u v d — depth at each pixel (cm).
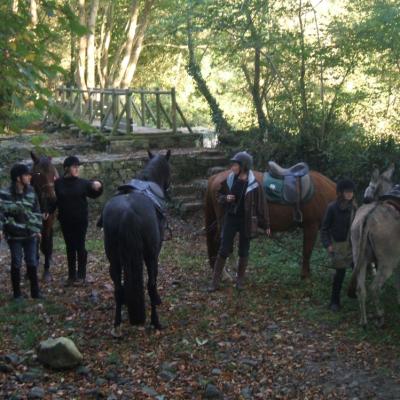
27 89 325
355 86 1286
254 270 902
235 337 635
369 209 648
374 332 644
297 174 826
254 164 1316
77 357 558
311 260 941
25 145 1393
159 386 526
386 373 550
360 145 1205
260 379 541
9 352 598
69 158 794
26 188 711
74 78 2494
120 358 581
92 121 1717
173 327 663
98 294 785
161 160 721
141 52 2855
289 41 1248
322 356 587
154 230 608
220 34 1352
